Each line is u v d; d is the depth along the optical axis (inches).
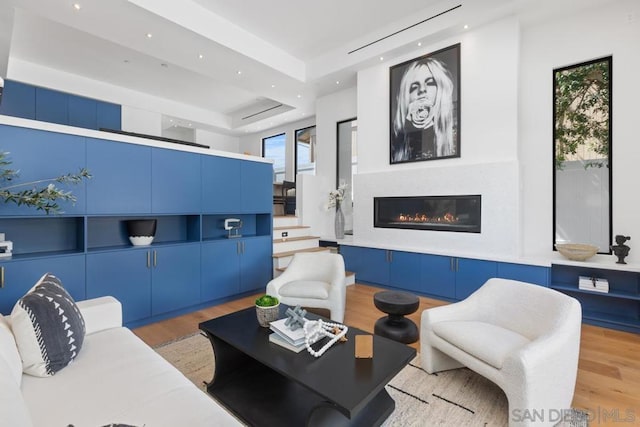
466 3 144.2
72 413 46.5
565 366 66.3
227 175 157.8
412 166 174.7
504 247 144.4
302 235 223.1
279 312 92.0
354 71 195.2
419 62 169.3
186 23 143.1
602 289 123.0
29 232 113.1
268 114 288.2
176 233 153.9
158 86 242.1
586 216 141.3
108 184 117.6
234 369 82.1
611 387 81.4
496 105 146.9
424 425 67.4
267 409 70.1
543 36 147.7
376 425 65.5
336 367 62.1
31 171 100.7
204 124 307.0
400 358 65.9
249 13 155.6
